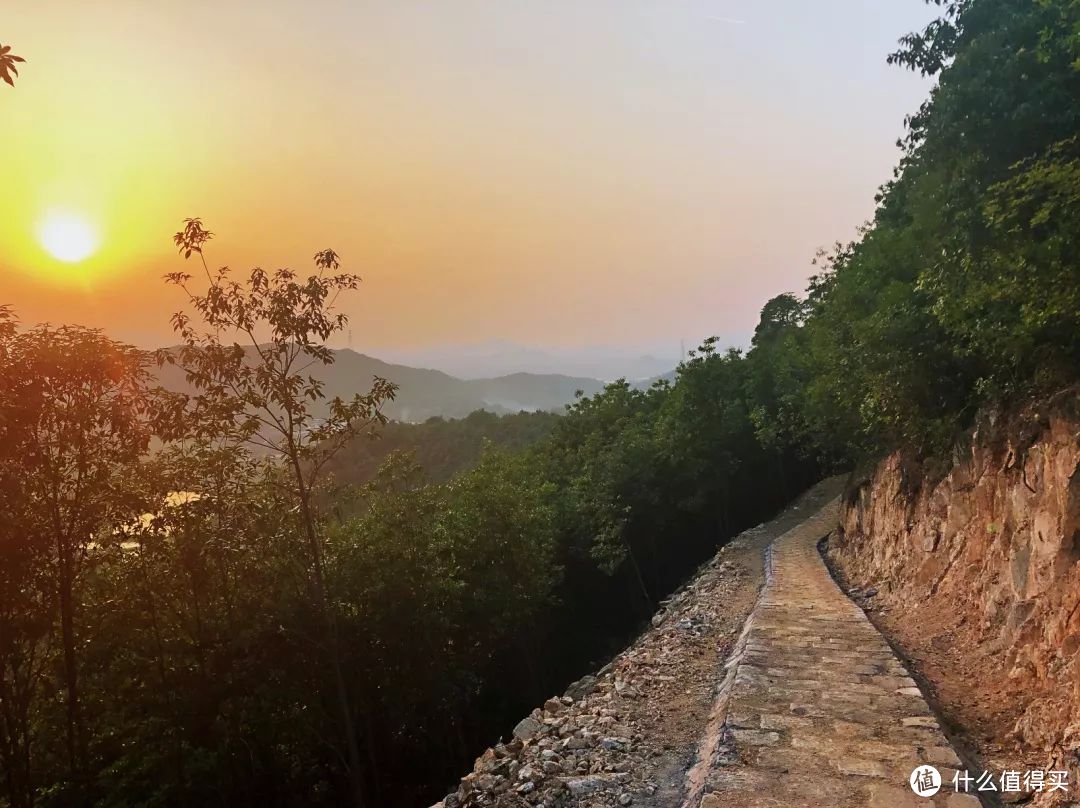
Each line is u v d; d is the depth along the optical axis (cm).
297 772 1617
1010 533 855
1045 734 582
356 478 4431
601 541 3086
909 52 1246
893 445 1684
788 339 3638
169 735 1269
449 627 1809
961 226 905
